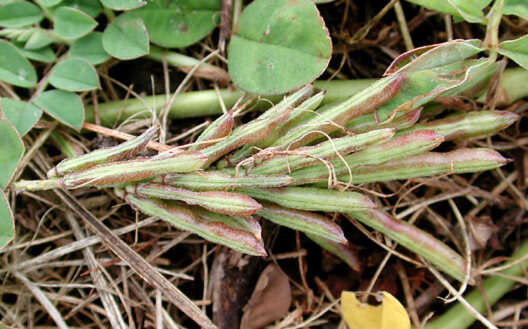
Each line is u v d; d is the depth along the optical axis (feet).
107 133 0.44
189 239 0.46
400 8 0.47
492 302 0.46
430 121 0.45
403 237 0.44
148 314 0.45
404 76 0.41
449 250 0.44
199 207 0.42
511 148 0.47
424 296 0.47
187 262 0.47
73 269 0.46
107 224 0.46
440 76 0.41
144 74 0.47
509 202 0.47
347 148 0.40
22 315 0.46
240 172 0.41
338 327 0.47
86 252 0.45
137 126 0.46
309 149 0.40
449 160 0.42
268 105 0.45
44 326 0.46
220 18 0.46
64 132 0.45
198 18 0.46
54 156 0.47
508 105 0.46
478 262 0.47
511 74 0.45
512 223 0.47
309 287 0.48
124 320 0.46
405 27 0.47
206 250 0.46
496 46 0.42
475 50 0.41
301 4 0.42
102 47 0.45
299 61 0.43
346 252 0.46
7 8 0.44
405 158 0.42
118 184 0.41
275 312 0.46
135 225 0.45
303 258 0.48
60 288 0.46
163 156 0.40
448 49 0.41
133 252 0.44
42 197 0.45
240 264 0.45
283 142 0.41
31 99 0.44
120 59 0.46
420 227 0.48
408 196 0.47
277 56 0.43
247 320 0.46
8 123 0.41
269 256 0.46
